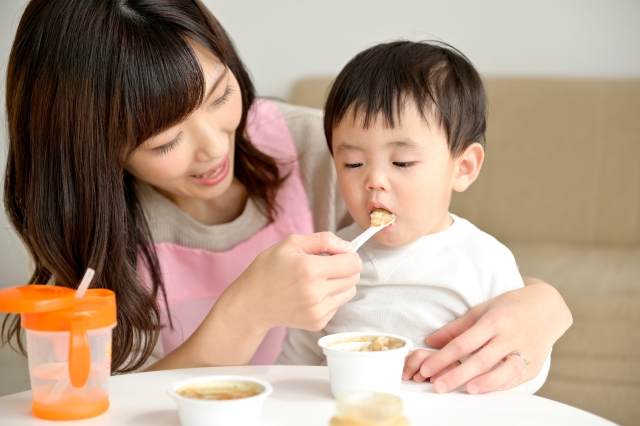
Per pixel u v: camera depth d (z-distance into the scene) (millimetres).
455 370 864
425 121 1092
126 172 1212
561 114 2436
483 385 849
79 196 1031
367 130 1104
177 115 981
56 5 989
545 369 1099
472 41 2627
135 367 1122
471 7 2609
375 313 1171
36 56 994
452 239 1188
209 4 2742
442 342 1012
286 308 909
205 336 962
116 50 958
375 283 1189
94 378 765
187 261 1357
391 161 1104
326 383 889
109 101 971
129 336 1080
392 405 744
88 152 1004
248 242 1381
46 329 715
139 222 1241
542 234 2412
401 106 1091
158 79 954
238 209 1411
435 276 1151
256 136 1469
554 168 2416
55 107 991
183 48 966
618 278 1909
